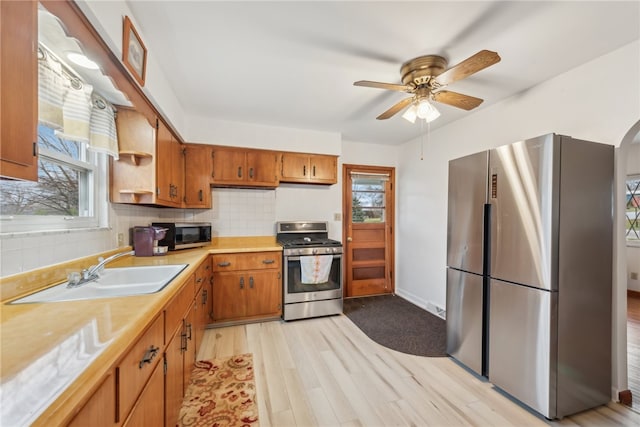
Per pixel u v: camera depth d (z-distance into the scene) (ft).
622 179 5.74
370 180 13.66
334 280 10.62
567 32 5.08
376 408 5.56
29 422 1.52
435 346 8.18
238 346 8.08
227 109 9.07
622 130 5.61
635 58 5.39
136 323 2.91
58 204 5.08
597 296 5.57
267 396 5.89
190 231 9.59
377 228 13.80
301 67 6.40
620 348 5.80
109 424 2.38
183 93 7.86
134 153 6.45
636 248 13.34
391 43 5.43
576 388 5.32
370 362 7.28
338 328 9.45
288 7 4.48
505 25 4.89
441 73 5.59
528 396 5.41
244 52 5.80
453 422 5.19
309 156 11.25
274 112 9.30
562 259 5.17
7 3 2.25
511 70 6.49
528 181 5.47
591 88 6.07
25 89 2.42
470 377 6.64
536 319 5.28
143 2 4.41
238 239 11.23
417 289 12.21
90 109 5.29
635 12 4.52
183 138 9.32
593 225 5.53
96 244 5.95
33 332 2.67
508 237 5.83
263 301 9.91
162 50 5.74
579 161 5.35
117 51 4.30
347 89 7.54
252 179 10.52
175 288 4.39
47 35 3.93
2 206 3.88
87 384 1.93
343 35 5.21
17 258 3.91
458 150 9.93
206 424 5.10
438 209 10.97
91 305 3.46
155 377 3.64
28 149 2.46
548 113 6.95
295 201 11.96
